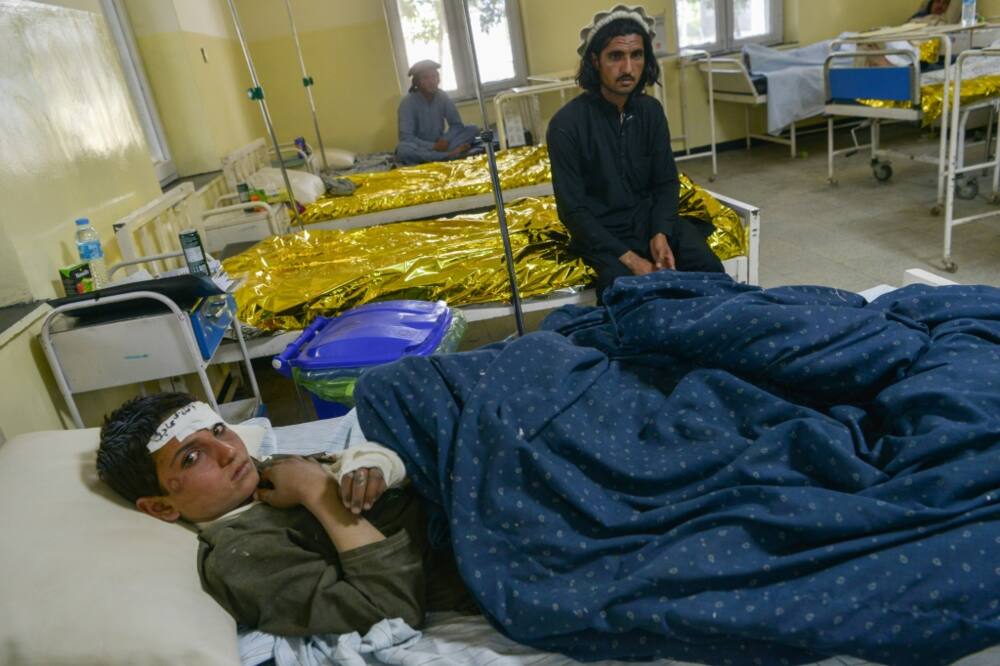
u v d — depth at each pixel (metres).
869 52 3.48
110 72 2.52
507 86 5.77
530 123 5.42
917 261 3.07
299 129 5.53
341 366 1.91
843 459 1.00
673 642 0.95
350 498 1.10
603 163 2.41
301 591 1.07
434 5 5.50
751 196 4.50
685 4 5.80
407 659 1.02
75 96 2.21
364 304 2.38
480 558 1.05
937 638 0.84
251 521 1.16
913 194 4.01
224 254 2.93
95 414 1.89
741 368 1.21
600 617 0.94
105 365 1.69
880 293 1.81
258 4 5.20
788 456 1.05
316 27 5.33
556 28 5.57
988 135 4.16
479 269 2.42
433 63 4.97
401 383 1.25
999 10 5.11
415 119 5.07
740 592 0.92
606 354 1.39
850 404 1.17
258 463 1.33
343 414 1.98
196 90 3.79
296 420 2.59
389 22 5.43
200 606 1.02
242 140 4.59
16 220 1.76
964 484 0.93
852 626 0.86
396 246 2.78
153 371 1.71
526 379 1.25
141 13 3.62
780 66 5.37
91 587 0.96
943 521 0.91
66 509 1.10
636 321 1.36
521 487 1.10
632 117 2.41
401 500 1.22
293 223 3.44
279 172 4.02
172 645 0.93
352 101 5.54
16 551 1.01
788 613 0.88
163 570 1.04
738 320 1.20
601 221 2.48
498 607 1.01
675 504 1.05
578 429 1.16
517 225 2.82
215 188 3.67
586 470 1.15
